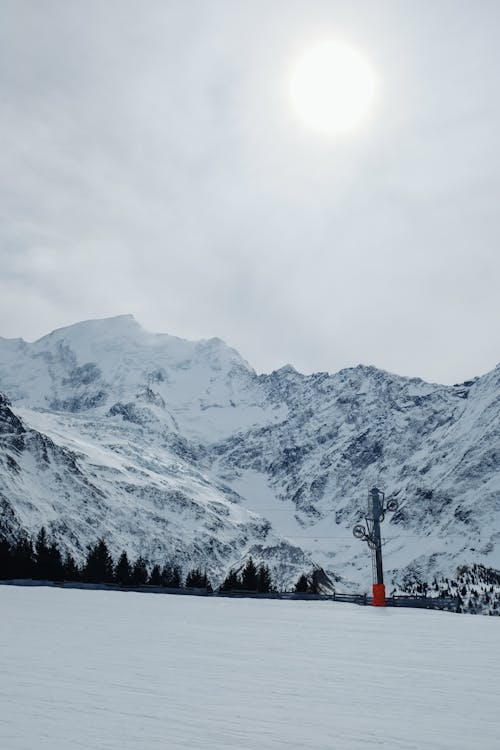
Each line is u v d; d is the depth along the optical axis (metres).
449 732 11.29
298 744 10.47
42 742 10.18
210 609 48.50
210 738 10.67
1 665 17.23
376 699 13.98
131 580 162.12
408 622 39.19
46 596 57.03
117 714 12.10
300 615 44.91
